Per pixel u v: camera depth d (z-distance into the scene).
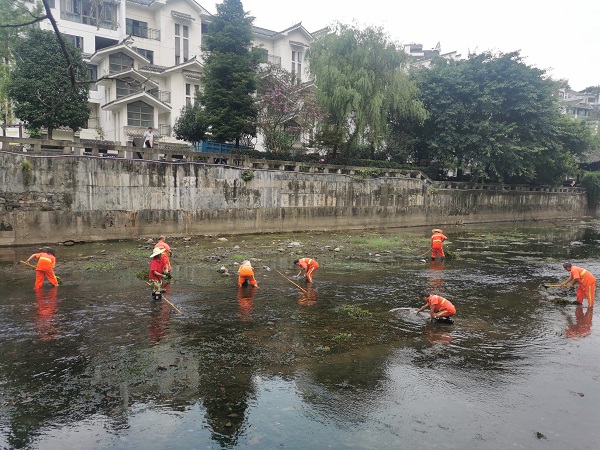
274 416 5.28
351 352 7.42
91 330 8.17
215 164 21.66
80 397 5.62
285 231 24.91
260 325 8.69
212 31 24.42
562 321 9.61
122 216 19.19
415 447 4.70
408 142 33.25
